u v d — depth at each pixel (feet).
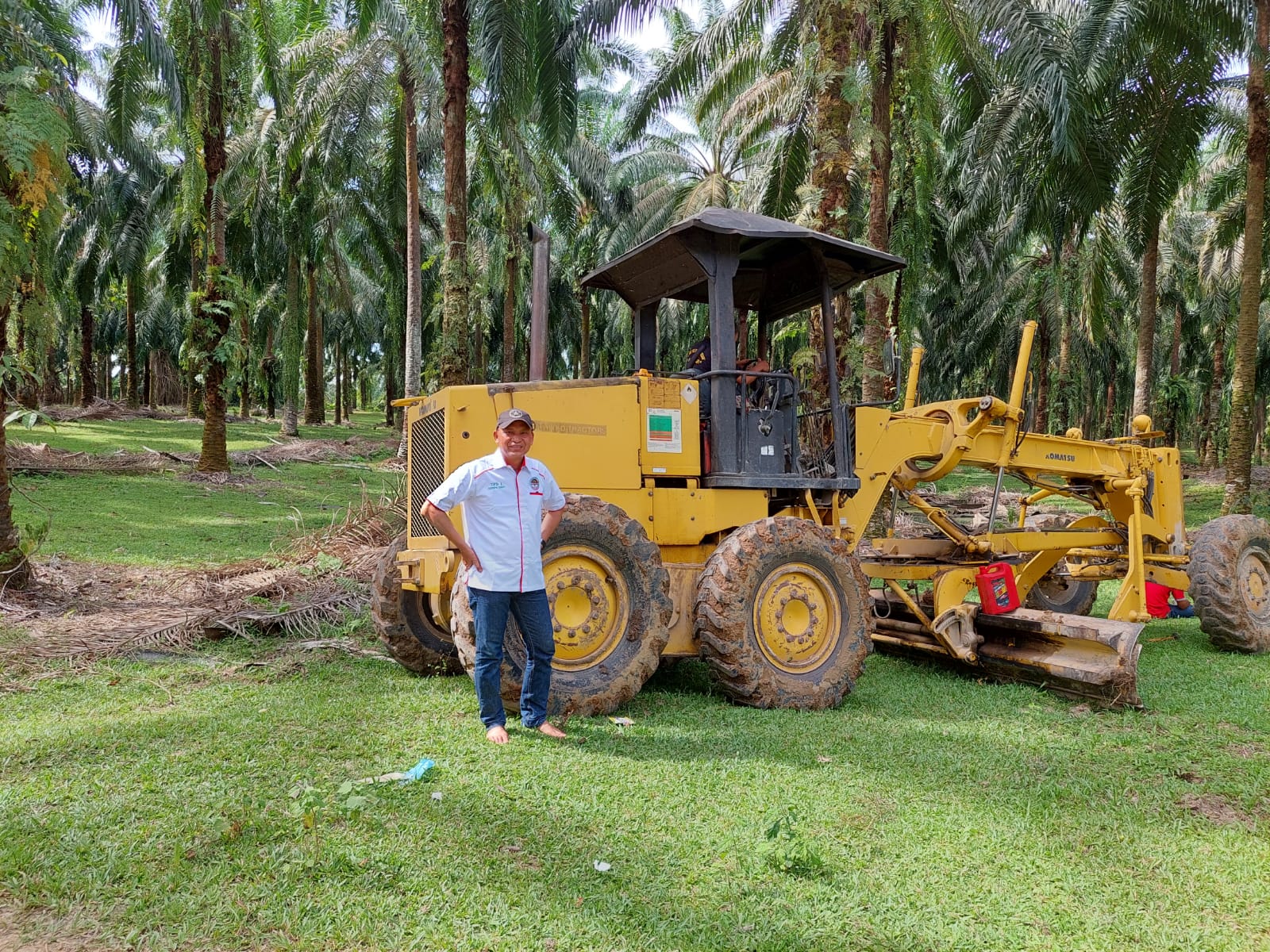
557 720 15.07
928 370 140.05
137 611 22.09
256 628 21.27
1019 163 56.90
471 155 82.07
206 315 53.31
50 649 18.56
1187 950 8.56
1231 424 45.37
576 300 122.52
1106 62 45.60
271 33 53.62
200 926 8.34
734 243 17.94
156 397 146.61
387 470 63.36
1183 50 47.83
